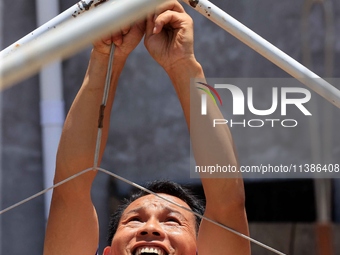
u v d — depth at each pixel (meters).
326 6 10.16
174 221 7.67
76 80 14.56
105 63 7.25
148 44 7.29
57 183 7.01
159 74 14.77
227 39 14.38
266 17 14.48
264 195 13.98
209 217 7.24
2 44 14.55
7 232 14.56
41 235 14.67
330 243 7.86
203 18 14.52
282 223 14.02
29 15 14.65
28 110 14.67
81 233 7.38
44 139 14.36
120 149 14.71
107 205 14.45
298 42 14.34
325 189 8.23
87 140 7.23
